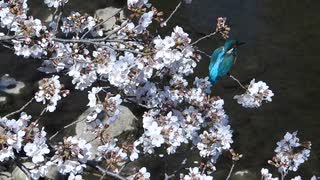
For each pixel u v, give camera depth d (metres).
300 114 7.21
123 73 3.99
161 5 8.80
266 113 7.18
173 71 4.39
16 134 3.69
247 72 7.74
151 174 5.90
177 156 6.11
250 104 4.40
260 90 4.37
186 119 4.40
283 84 7.62
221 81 7.53
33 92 6.66
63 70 5.01
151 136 3.97
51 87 3.92
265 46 8.27
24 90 6.61
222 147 4.42
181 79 4.47
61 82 6.80
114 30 4.44
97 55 4.21
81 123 6.17
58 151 3.84
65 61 4.51
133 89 4.24
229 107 7.20
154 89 4.38
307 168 6.42
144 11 4.15
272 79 7.71
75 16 4.79
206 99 4.49
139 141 4.15
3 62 6.90
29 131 3.83
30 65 6.93
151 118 4.02
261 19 8.84
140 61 4.05
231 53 4.50
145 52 4.07
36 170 3.88
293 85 7.62
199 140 4.46
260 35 8.49
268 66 7.91
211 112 4.48
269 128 6.98
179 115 4.41
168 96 4.42
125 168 5.64
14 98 6.51
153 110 4.42
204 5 8.96
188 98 4.49
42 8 7.48
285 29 8.63
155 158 5.99
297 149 6.61
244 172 6.33
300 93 7.51
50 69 4.57
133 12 4.14
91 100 3.96
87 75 4.15
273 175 6.39
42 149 3.76
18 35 4.17
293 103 7.35
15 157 3.99
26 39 4.18
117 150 4.08
